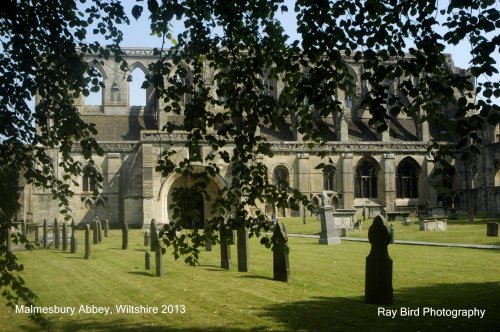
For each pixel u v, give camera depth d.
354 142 77.62
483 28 10.58
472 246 33.19
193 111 11.23
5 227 10.98
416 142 79.12
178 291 18.77
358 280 20.62
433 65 10.77
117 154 72.81
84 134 12.63
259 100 11.70
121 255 31.56
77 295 18.42
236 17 11.80
